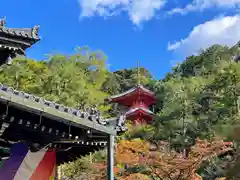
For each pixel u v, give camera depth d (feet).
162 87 154.30
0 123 24.02
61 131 25.81
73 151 30.35
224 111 109.29
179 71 200.03
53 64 97.60
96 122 25.68
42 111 23.59
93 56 105.19
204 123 108.78
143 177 57.47
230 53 174.19
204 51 188.34
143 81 210.38
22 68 88.74
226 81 114.21
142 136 114.11
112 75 195.93
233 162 33.01
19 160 25.61
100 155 78.95
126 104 163.02
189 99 121.49
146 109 154.81
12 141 25.61
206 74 162.81
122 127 26.91
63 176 70.44
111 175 25.82
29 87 87.25
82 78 95.45
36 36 27.09
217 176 65.26
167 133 113.19
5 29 26.18
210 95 120.26
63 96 85.51
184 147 99.60
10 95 22.48
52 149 27.48
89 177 63.98
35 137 26.14
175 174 53.47
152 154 54.80
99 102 96.89
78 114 25.29
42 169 26.61
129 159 57.47
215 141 55.16
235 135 37.83
